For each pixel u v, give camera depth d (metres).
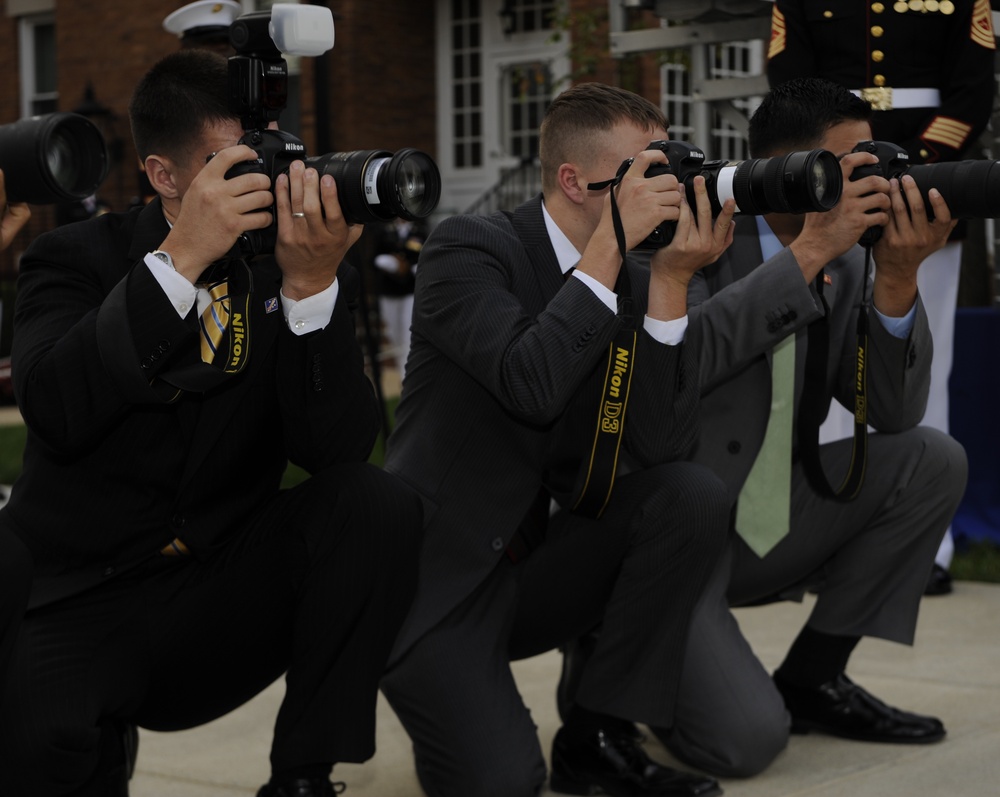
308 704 2.21
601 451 2.52
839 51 4.19
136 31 13.62
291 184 1.96
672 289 2.50
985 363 5.01
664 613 2.56
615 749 2.70
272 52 2.04
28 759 2.03
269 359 2.24
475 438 2.59
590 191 2.58
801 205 2.28
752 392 2.87
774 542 2.88
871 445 2.95
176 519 2.22
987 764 2.84
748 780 2.78
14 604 1.92
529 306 2.59
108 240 2.24
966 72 4.08
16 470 7.41
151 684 2.24
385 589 2.22
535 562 2.67
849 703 3.03
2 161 1.80
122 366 1.96
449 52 13.31
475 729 2.52
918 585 2.93
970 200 2.47
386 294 10.08
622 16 5.05
